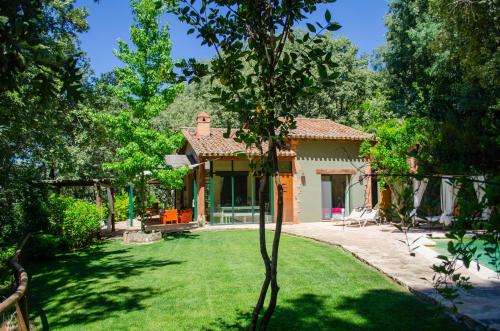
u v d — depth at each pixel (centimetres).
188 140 2392
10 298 460
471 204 231
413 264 923
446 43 1827
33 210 1425
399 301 657
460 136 1521
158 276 945
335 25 341
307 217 2264
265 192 384
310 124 2550
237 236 1647
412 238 1373
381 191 2320
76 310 709
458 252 238
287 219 2238
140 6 1559
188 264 1079
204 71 402
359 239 1392
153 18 1587
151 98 1611
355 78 3581
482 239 229
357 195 2350
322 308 638
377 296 692
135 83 1584
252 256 1156
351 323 567
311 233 1639
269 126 364
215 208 2184
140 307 704
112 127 1619
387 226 1878
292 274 888
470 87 2059
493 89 1950
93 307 721
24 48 322
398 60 2944
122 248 1464
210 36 392
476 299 617
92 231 1623
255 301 700
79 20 1755
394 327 545
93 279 954
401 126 1734
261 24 375
